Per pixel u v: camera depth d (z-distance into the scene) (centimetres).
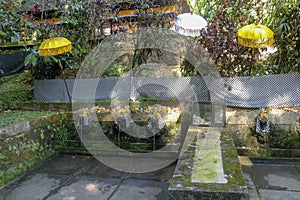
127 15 418
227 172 209
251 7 377
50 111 404
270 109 348
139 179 282
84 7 429
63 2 418
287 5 354
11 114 367
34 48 411
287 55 365
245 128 347
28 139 318
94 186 266
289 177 278
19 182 277
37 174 298
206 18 414
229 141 293
